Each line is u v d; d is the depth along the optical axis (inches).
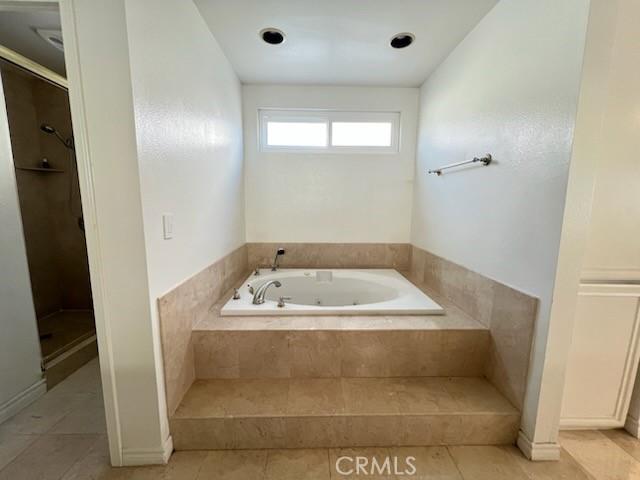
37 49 81.7
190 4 60.8
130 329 48.2
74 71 42.0
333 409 57.0
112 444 51.4
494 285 63.4
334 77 98.2
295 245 113.5
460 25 69.1
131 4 42.2
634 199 54.2
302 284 105.9
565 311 49.4
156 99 48.8
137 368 49.4
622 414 59.8
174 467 51.8
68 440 57.7
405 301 79.0
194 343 64.6
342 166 110.2
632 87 51.1
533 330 52.8
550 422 53.2
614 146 52.7
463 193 75.7
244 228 110.3
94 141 43.4
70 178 114.8
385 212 112.9
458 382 65.9
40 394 70.7
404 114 107.0
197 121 65.3
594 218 54.6
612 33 42.8
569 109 45.4
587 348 57.6
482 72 67.1
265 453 55.1
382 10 63.6
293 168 109.7
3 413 62.5
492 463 53.4
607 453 55.7
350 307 74.9
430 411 56.7
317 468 52.1
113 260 46.3
